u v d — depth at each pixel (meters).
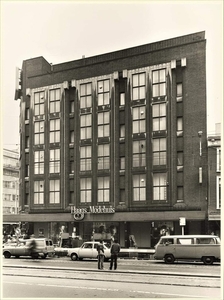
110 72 46.94
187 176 41.25
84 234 46.41
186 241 27.53
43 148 50.41
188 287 16.08
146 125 43.78
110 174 45.25
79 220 45.88
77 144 47.81
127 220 43.06
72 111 49.41
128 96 45.19
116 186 44.69
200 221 40.50
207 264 26.75
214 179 40.03
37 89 52.00
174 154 42.03
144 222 43.62
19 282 17.81
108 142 45.91
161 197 42.06
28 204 51.06
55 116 50.09
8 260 31.56
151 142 43.28
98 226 45.75
